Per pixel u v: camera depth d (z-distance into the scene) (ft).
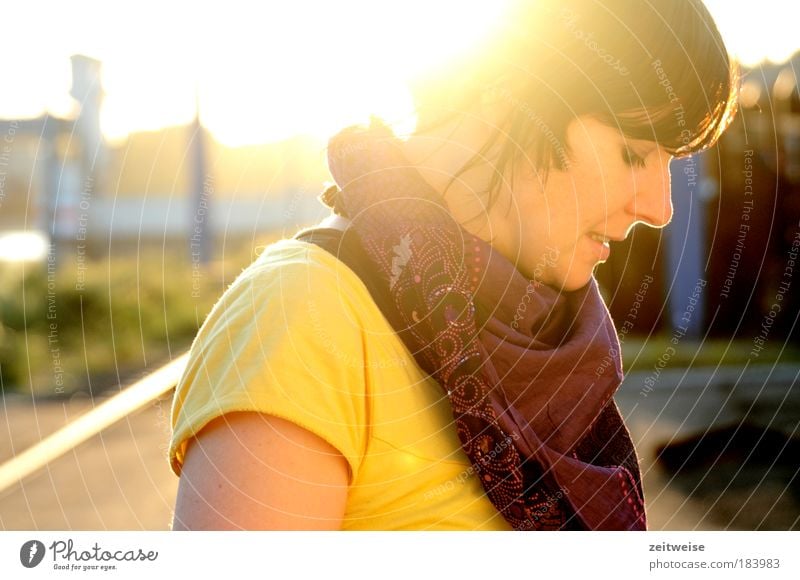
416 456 3.09
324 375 2.86
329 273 3.01
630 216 3.42
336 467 2.88
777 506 14.02
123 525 13.17
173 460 2.92
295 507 2.76
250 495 2.72
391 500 3.08
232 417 2.77
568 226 3.35
